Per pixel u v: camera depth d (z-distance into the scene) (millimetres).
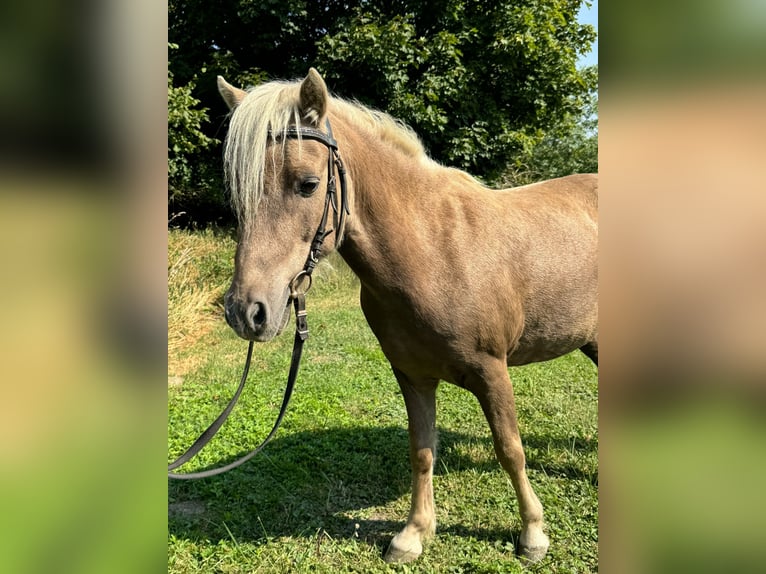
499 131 10125
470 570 2295
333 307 7520
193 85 8562
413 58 9125
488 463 3195
